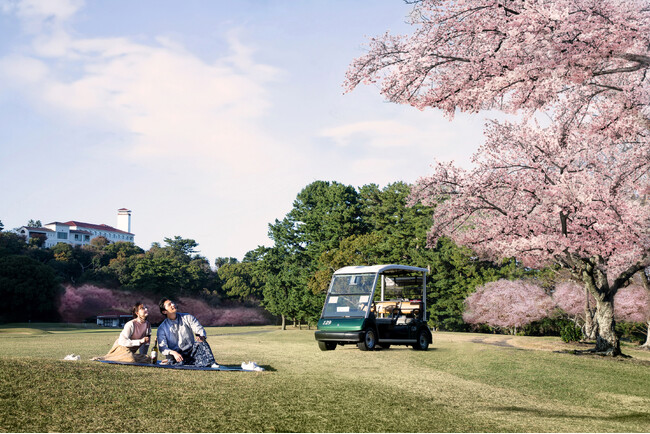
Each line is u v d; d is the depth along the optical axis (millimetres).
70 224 169250
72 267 96062
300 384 7383
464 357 13867
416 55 11797
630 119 14062
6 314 67250
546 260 18828
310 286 57469
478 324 48125
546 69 10898
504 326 42844
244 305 89312
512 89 11641
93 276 86000
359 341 14625
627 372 13094
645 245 16469
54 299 72250
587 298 26094
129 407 5195
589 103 14875
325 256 54375
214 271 113062
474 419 5938
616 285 18562
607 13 10586
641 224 16438
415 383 8617
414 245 55000
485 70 11430
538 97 11719
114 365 7648
